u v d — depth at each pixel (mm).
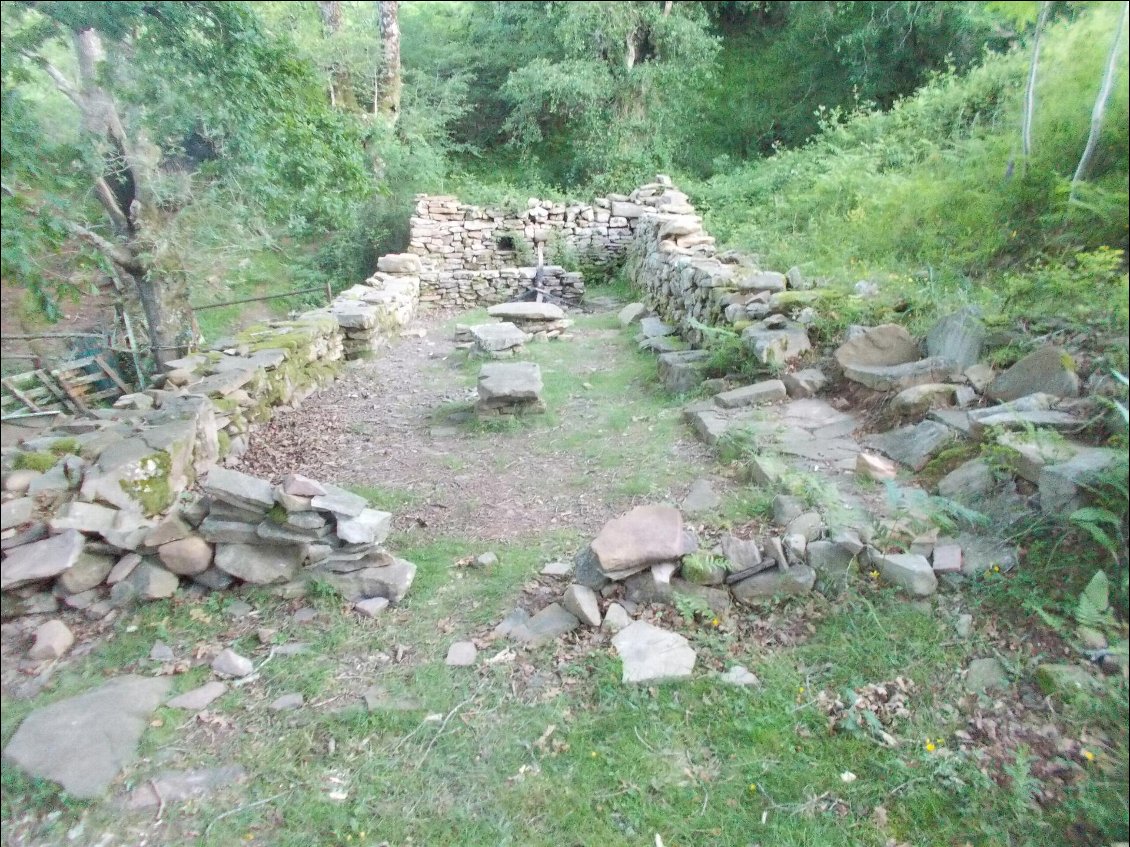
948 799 2363
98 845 2166
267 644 3066
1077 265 4992
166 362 5617
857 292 5941
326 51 5188
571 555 3703
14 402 4574
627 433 5324
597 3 11523
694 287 7684
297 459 5230
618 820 2312
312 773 2447
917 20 8031
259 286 10148
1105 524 3029
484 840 2234
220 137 4277
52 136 3332
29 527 3188
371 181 5863
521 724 2650
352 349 8250
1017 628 2900
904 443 4172
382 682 2859
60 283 3791
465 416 6004
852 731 2572
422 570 3631
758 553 3268
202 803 2316
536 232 13297
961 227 6312
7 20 3064
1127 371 3783
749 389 5258
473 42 13984
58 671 2824
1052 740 2514
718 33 11812
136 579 3234
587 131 13680
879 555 3180
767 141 11883
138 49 3535
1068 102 5438
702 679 2812
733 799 2385
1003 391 4215
